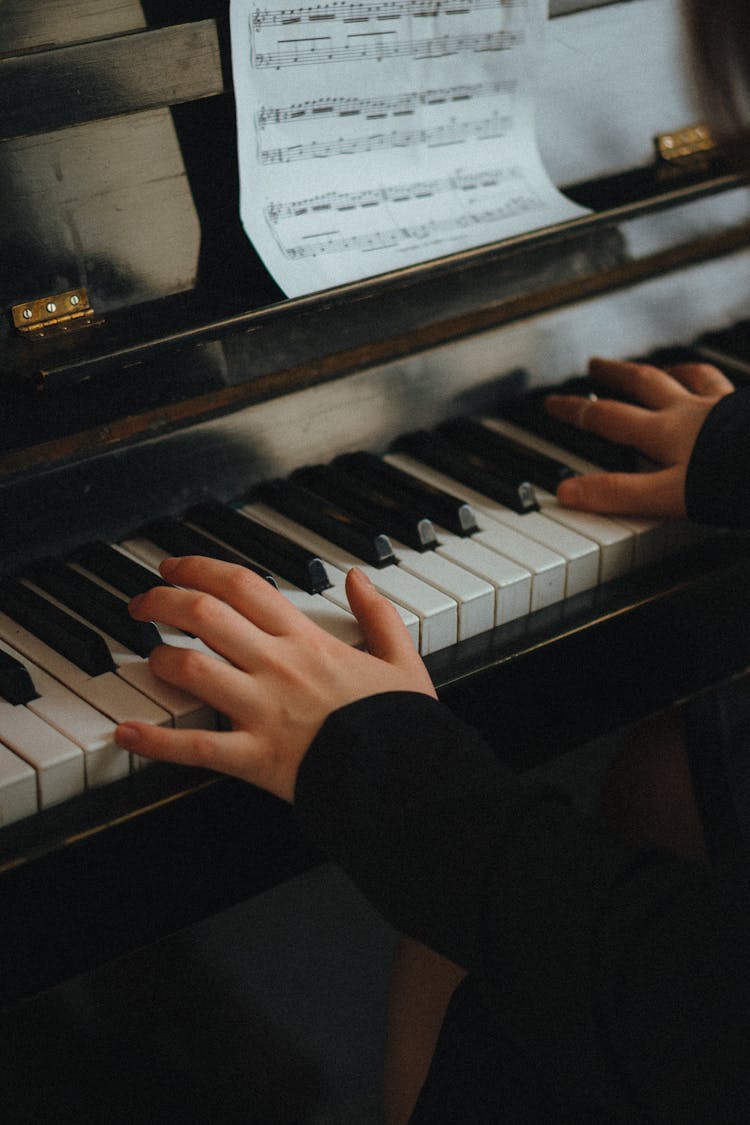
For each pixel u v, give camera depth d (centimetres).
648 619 121
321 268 119
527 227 131
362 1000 173
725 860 83
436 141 129
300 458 128
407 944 120
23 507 111
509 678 112
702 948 78
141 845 93
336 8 116
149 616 97
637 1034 79
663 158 148
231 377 122
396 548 119
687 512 122
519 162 136
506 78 132
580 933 80
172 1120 163
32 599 107
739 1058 79
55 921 90
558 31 137
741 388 130
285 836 101
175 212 116
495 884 83
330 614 108
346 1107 168
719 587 125
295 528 121
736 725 128
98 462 114
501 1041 104
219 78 114
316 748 88
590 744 185
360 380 130
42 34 106
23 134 104
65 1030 154
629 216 134
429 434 136
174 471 119
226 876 98
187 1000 161
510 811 84
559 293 144
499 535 121
